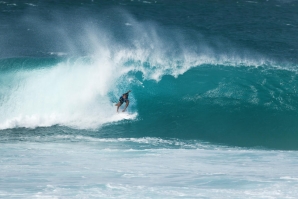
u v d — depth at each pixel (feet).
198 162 140.15
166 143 188.14
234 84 240.53
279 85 238.89
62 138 194.39
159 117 222.89
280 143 199.82
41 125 215.31
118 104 221.46
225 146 188.24
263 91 235.40
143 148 175.83
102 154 155.12
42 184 106.93
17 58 239.50
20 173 120.26
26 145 177.58
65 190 101.19
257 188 103.91
